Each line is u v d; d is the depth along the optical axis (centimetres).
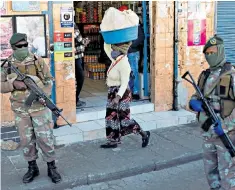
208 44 377
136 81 707
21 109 439
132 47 686
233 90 366
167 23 666
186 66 694
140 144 576
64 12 579
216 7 714
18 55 432
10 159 525
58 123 600
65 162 513
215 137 380
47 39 573
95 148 562
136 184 475
